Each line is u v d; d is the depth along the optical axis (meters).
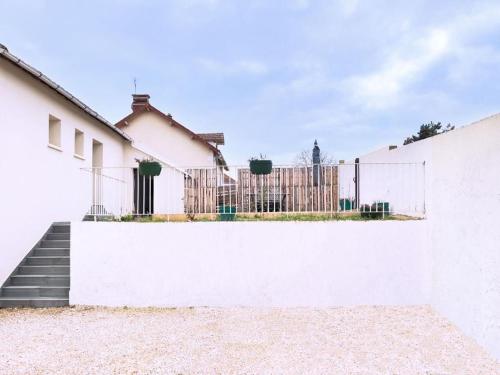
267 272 6.92
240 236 6.95
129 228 7.00
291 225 6.92
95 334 5.47
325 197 8.73
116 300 6.97
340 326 5.77
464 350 4.86
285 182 8.77
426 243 6.81
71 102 9.05
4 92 6.91
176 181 12.36
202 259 6.97
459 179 5.56
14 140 7.20
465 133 5.36
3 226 6.91
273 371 4.26
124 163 13.79
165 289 6.97
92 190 10.77
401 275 6.85
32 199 7.77
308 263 6.89
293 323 5.94
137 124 18.48
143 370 4.30
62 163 9.01
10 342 5.17
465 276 5.40
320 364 4.44
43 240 8.07
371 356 4.66
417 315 6.26
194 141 18.42
